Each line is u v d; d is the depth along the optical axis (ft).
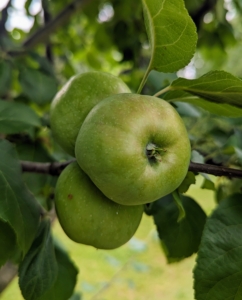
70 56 3.22
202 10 2.21
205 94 1.02
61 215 1.03
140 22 2.54
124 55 2.55
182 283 3.87
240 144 1.46
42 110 1.82
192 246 1.22
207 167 1.01
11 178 1.00
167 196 1.24
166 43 0.98
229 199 1.01
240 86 0.93
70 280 1.26
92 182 1.01
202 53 3.07
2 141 1.06
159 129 0.90
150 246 4.29
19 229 0.94
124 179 0.88
